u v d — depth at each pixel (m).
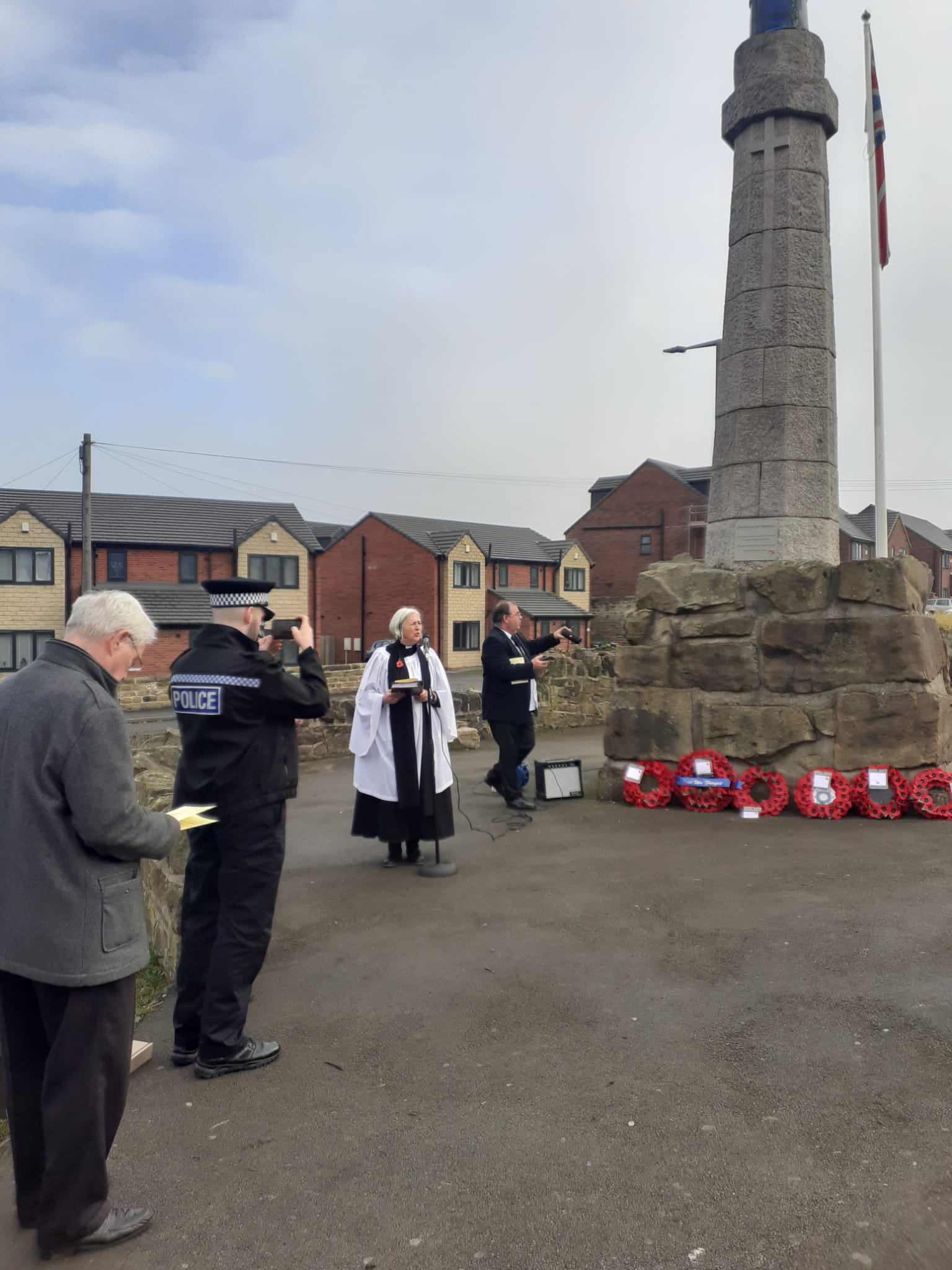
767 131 7.78
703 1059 3.41
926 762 7.00
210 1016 3.47
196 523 44.56
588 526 57.78
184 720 3.54
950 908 4.88
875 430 10.23
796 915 4.89
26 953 2.47
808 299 7.75
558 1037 3.65
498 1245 2.46
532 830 7.15
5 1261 2.52
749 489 7.83
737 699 7.57
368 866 6.36
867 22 10.15
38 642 38.81
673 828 6.98
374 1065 3.50
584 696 14.58
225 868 3.50
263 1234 2.56
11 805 2.50
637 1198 2.62
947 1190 2.58
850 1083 3.18
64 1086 2.49
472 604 49.22
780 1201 2.57
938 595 71.06
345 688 23.03
